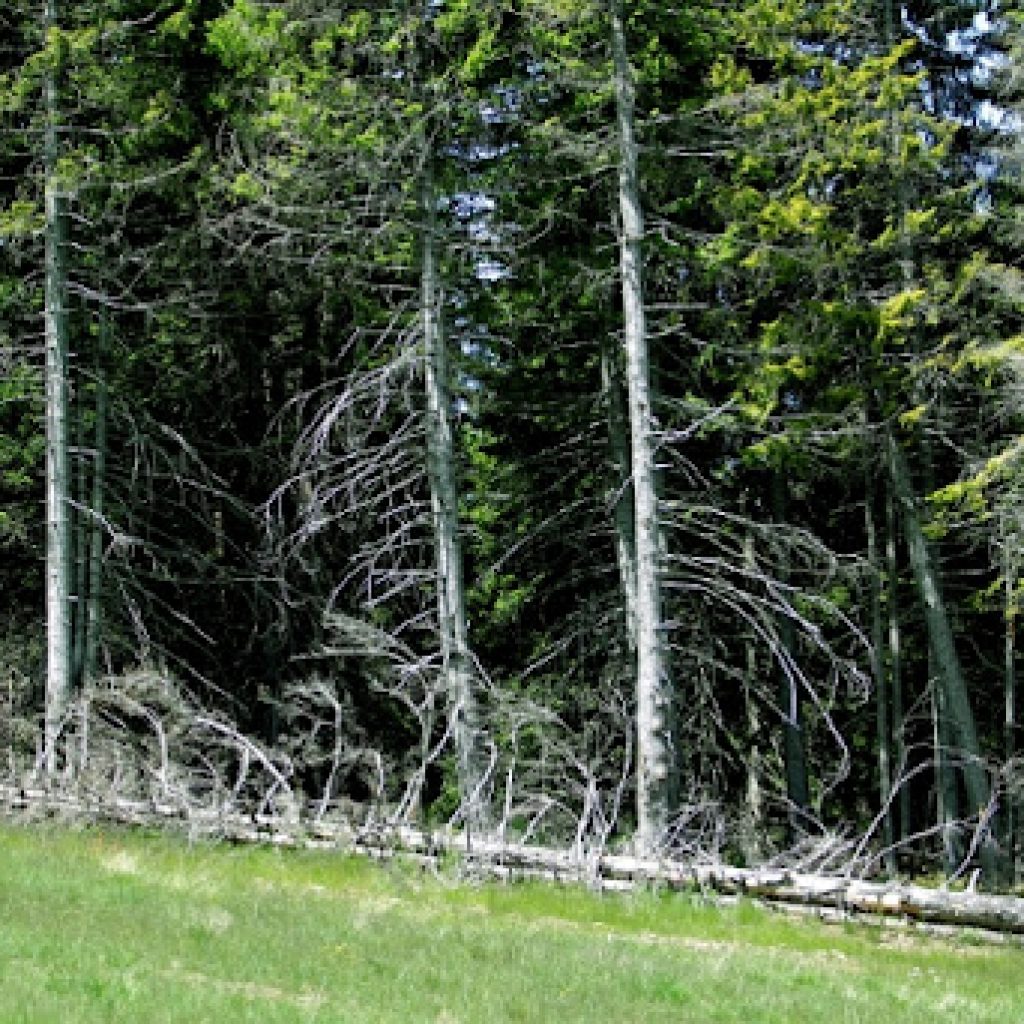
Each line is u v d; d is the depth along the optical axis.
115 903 13.41
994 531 21.58
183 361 25.88
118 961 10.93
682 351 23.59
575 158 20.20
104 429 24.55
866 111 20.89
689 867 17.31
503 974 11.92
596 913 16.30
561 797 22.67
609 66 19.47
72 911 12.76
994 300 21.69
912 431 22.86
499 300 22.42
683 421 23.00
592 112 20.06
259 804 21.16
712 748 23.42
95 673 23.84
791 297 22.78
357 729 23.97
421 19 20.16
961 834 24.03
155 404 26.34
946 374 21.61
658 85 21.00
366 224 21.31
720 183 21.16
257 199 20.62
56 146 22.09
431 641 24.81
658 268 21.83
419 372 22.59
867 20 22.02
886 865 24.31
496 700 21.52
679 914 16.39
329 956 11.90
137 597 26.36
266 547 24.97
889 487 25.64
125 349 24.56
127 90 22.42
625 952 13.59
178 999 9.85
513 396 23.98
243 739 20.38
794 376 21.28
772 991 12.39
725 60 20.69
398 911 14.96
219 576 25.30
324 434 21.42
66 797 19.78
